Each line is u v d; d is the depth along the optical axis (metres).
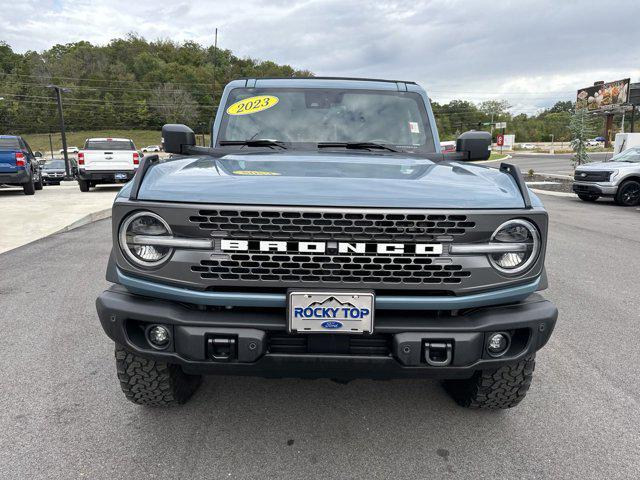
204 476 2.33
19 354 3.65
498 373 2.65
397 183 2.38
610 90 66.25
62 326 4.21
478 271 2.25
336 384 3.29
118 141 17.03
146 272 2.25
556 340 4.11
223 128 3.66
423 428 2.77
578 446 2.63
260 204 2.16
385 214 2.15
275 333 2.28
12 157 14.32
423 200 2.21
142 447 2.55
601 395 3.19
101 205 11.96
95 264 6.38
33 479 2.29
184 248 2.21
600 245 8.28
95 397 3.05
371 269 2.21
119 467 2.38
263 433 2.70
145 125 131.62
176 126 3.50
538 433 2.75
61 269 6.11
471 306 2.28
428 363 2.26
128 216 2.23
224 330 2.22
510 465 2.46
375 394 3.16
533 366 2.64
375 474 2.37
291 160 2.93
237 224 2.17
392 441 2.65
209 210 2.15
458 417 2.90
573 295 5.38
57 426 2.73
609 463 2.48
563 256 7.39
